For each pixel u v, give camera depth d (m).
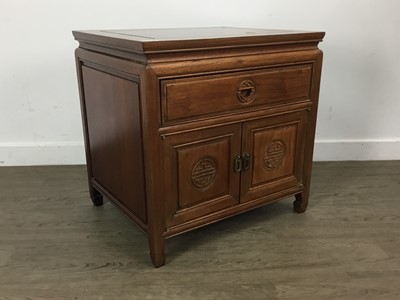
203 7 1.74
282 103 1.26
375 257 1.22
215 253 1.24
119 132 1.18
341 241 1.30
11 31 1.68
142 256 1.22
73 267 1.16
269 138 1.28
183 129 1.07
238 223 1.42
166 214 1.13
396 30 1.80
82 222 1.42
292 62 1.22
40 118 1.83
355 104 1.92
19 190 1.66
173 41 0.96
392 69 1.87
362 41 1.82
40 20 1.68
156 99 0.99
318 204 1.55
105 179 1.38
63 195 1.62
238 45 1.08
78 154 1.89
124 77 1.07
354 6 1.76
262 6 1.75
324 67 1.84
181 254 1.23
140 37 1.07
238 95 1.14
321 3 1.76
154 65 0.96
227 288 1.08
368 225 1.40
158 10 1.72
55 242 1.29
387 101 1.92
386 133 1.96
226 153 1.20
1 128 1.83
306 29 1.79
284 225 1.40
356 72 1.86
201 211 1.20
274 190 1.37
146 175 1.07
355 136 1.96
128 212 1.26
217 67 1.06
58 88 1.79
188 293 1.06
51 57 1.74
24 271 1.14
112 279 1.11
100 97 1.25
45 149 1.87
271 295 1.05
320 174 1.83
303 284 1.10
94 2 1.68
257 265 1.18
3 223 1.40
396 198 1.60
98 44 1.16
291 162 1.38
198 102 1.07
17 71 1.74
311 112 1.35
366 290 1.08
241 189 1.28
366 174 1.83
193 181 1.16
